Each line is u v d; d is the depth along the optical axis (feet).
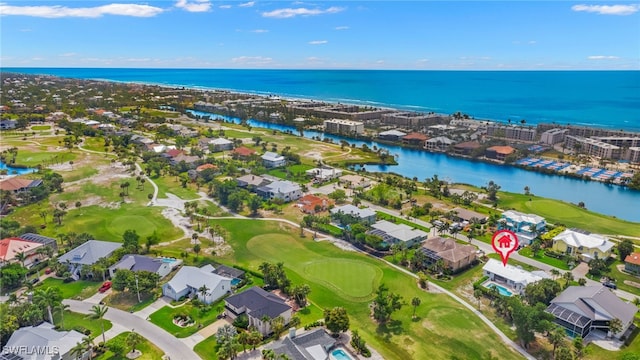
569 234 441.27
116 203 571.28
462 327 312.71
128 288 342.44
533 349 288.71
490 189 611.06
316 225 496.64
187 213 527.81
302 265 409.49
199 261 414.00
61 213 506.07
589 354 282.15
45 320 311.06
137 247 419.74
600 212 583.58
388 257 428.15
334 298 352.49
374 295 357.20
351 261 417.90
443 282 378.73
